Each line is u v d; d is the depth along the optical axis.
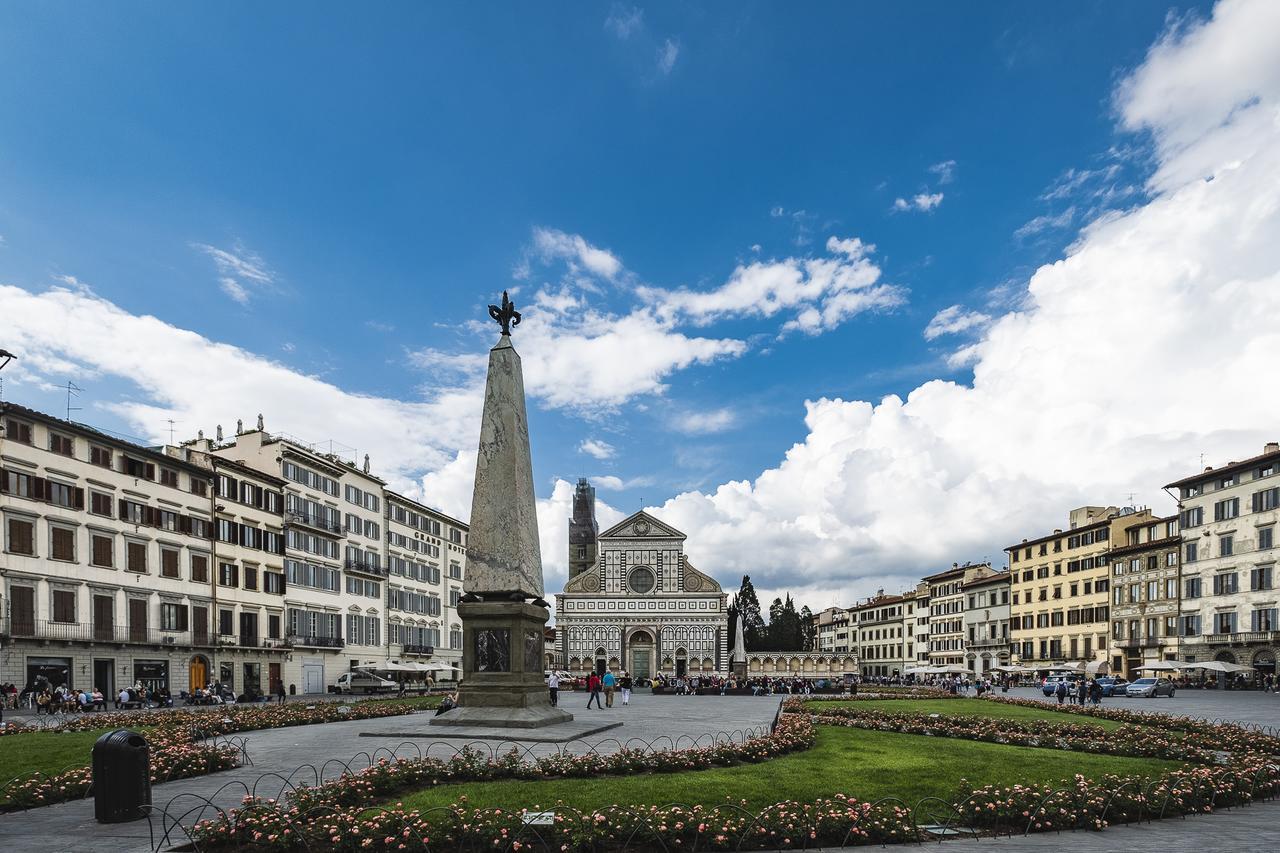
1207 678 82.19
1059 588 108.69
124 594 56.94
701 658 118.50
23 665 49.22
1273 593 75.50
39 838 12.66
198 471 64.62
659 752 19.08
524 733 22.50
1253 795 17.62
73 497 53.53
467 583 25.38
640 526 121.62
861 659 172.25
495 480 25.72
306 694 74.88
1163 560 89.94
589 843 12.53
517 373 26.66
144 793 14.04
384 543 90.50
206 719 27.66
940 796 16.08
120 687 56.06
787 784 16.53
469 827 12.48
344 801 14.20
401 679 80.31
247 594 69.00
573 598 120.38
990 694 68.62
